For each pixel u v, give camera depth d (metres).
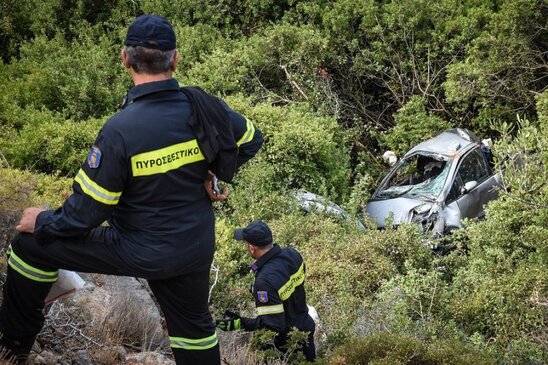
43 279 3.35
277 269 5.32
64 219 3.05
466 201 11.85
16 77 14.02
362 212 12.20
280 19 16.19
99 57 13.93
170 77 3.09
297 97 15.03
